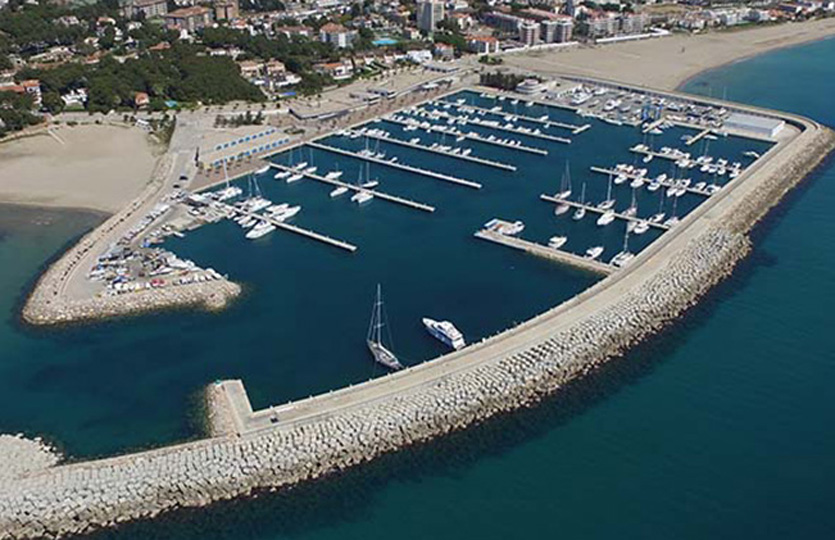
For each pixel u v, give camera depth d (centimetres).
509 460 12500
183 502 11644
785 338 15775
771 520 11319
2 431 13288
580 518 11406
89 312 16775
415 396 13650
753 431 13162
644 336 15775
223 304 17125
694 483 12031
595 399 13938
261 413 13362
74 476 11944
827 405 13812
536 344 15125
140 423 13438
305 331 16112
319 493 11875
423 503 11694
